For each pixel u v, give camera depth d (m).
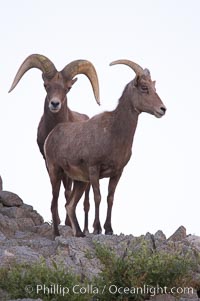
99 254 54.16
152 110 62.09
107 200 63.16
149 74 63.12
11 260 51.81
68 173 64.50
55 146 65.12
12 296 47.97
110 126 62.28
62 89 68.75
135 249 54.91
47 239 61.94
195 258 55.69
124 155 62.78
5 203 66.69
